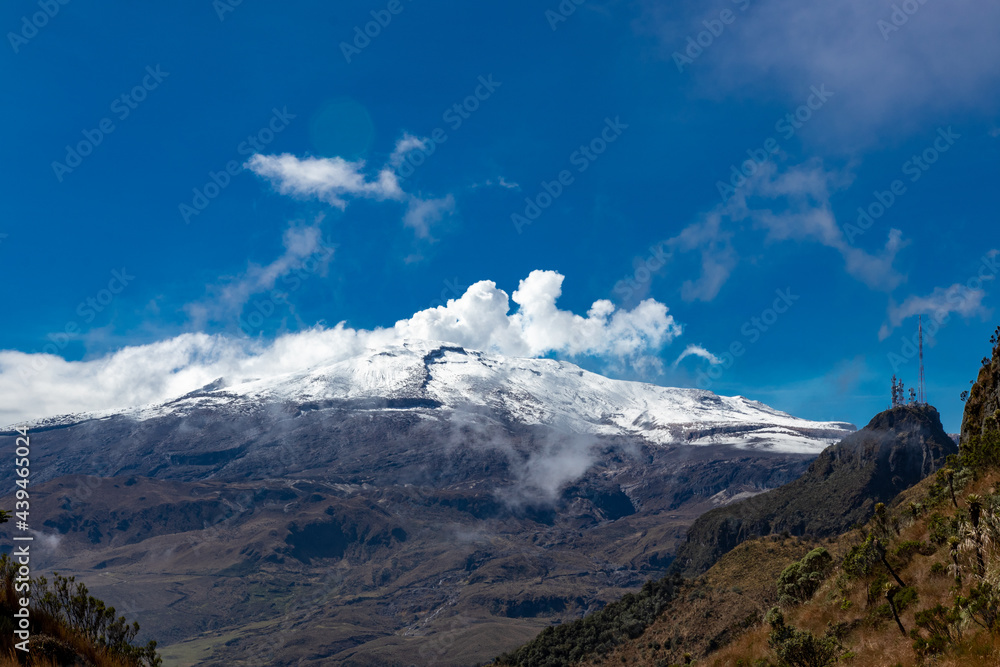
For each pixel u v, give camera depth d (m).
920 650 16.31
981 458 22.23
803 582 30.59
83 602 16.36
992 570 16.33
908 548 22.22
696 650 52.41
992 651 14.27
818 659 20.72
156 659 16.91
